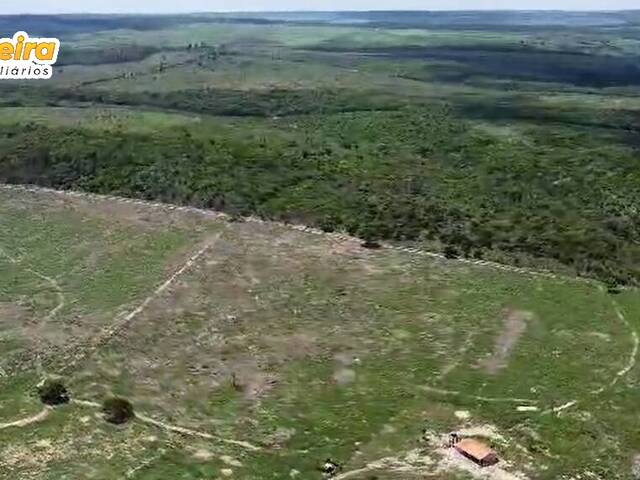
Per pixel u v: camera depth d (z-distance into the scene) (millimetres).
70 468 39969
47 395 46062
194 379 49094
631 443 43344
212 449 42094
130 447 41938
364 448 42406
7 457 40688
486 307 59906
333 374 50062
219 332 55344
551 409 46375
